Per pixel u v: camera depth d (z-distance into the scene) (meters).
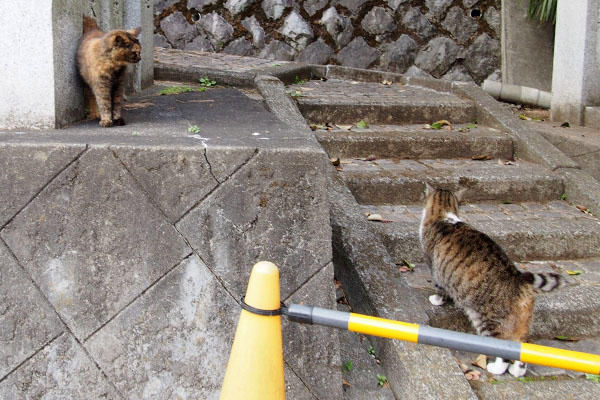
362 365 3.18
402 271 3.99
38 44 3.37
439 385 2.89
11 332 2.78
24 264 2.76
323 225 2.86
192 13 8.70
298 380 2.86
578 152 5.54
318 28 8.54
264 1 8.57
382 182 4.70
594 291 3.79
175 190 2.76
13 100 3.44
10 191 2.72
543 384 3.18
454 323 3.55
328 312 2.08
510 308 3.15
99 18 4.55
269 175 2.80
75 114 3.81
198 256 2.80
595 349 3.55
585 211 4.76
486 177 4.89
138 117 4.04
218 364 2.83
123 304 2.79
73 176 2.73
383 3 8.46
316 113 5.81
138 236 2.78
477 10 8.44
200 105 4.69
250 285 2.12
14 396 2.80
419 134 5.51
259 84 5.61
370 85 7.52
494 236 4.18
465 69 8.52
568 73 6.58
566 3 6.53
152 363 2.81
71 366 2.80
